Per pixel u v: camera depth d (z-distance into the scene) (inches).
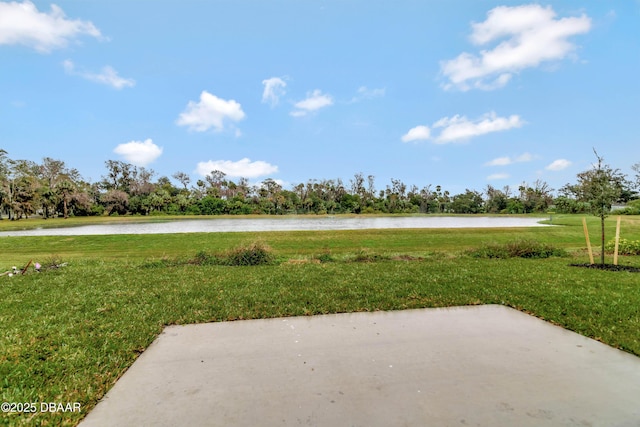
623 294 225.1
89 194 2527.1
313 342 148.9
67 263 405.4
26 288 267.0
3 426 91.9
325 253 489.1
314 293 237.6
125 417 94.9
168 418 93.8
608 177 344.2
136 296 235.5
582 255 458.9
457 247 564.7
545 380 112.1
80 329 168.2
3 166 2014.0
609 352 134.9
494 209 2923.2
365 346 143.2
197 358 133.9
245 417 93.2
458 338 151.3
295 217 2342.5
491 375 115.7
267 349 141.7
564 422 89.6
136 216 2444.6
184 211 2613.2
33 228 1349.7
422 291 240.8
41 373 123.6
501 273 309.4
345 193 3238.2
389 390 106.4
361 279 285.3
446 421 90.0
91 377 119.8
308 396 103.6
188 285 269.4
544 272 313.4
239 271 336.2
